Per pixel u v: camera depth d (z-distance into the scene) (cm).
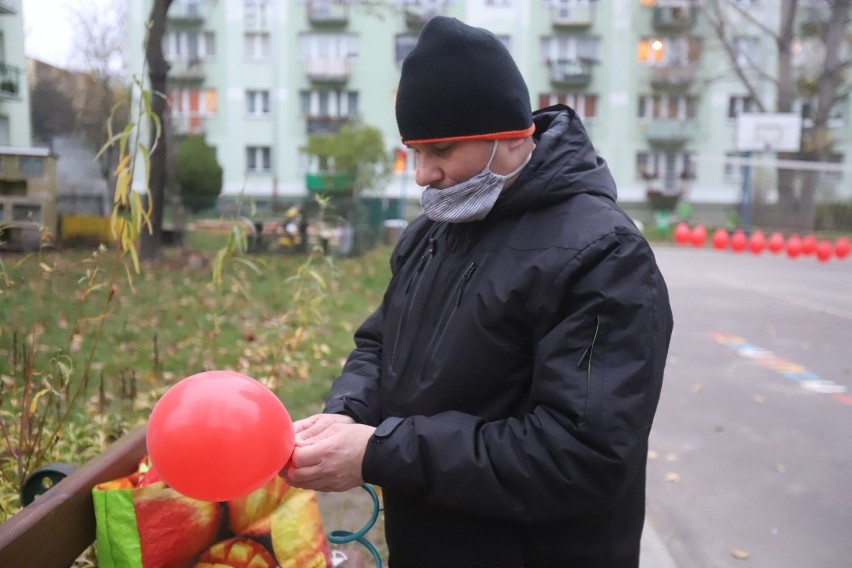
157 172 1348
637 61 3594
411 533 158
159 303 896
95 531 171
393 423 143
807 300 1255
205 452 131
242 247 339
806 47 3350
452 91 140
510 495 135
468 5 3566
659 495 441
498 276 145
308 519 175
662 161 3662
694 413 597
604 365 133
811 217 3144
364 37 3578
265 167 3653
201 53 3572
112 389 506
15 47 2056
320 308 877
